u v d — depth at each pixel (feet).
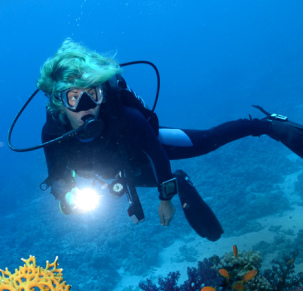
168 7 406.00
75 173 8.48
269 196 51.39
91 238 54.80
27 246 61.16
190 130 10.03
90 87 6.55
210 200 57.93
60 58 6.54
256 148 73.15
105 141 7.49
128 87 8.18
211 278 8.60
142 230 52.80
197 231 10.73
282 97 126.21
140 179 9.53
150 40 401.49
